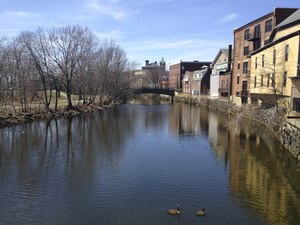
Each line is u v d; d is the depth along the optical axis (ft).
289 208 51.72
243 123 144.46
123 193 58.03
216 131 124.98
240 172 70.38
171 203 53.67
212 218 48.19
